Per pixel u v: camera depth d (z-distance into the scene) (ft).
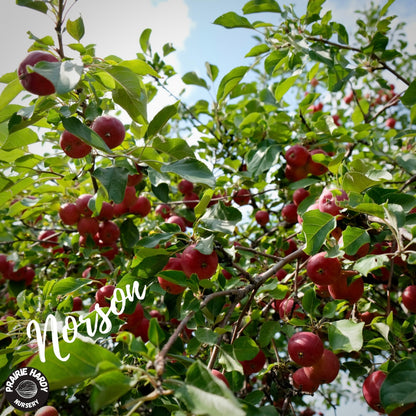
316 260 1.78
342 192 1.85
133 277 1.82
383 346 1.78
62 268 3.31
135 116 2.01
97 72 1.90
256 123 3.32
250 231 3.24
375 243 1.85
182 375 1.72
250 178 2.72
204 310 1.85
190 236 1.95
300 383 1.86
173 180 3.44
